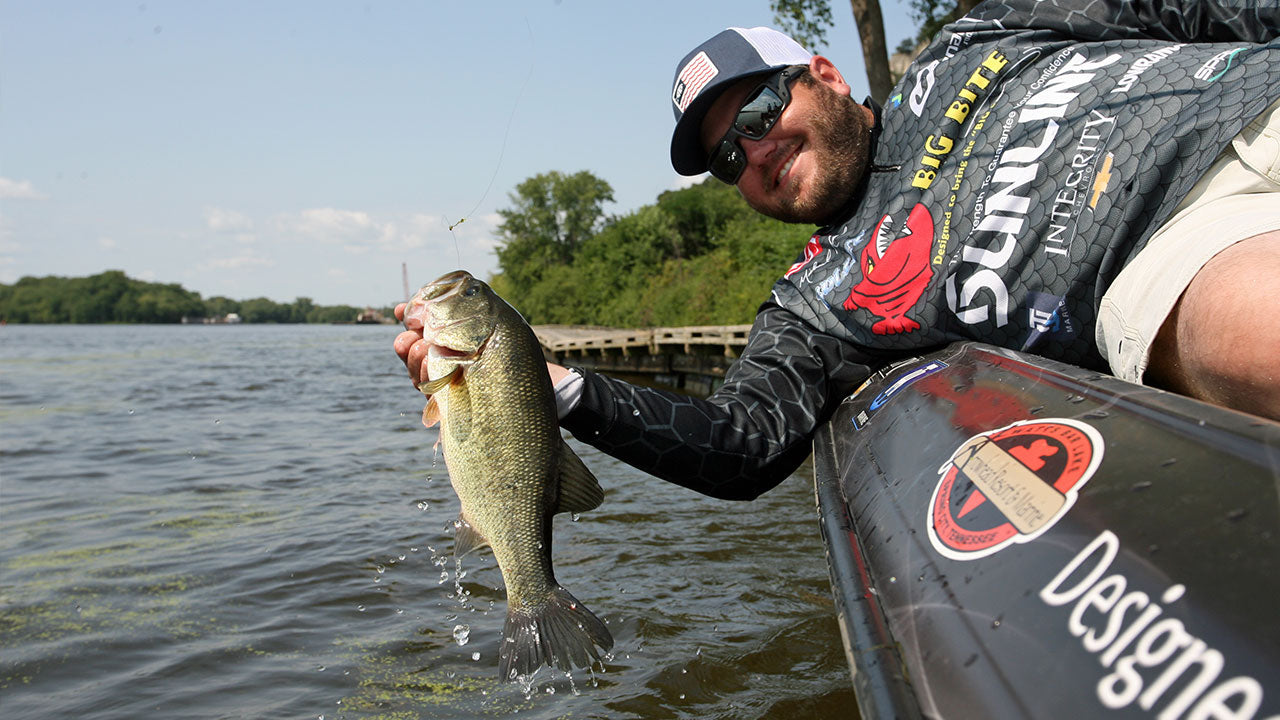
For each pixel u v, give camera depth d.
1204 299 1.61
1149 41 2.12
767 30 2.62
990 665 1.05
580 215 60.75
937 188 2.25
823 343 2.51
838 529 1.85
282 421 11.22
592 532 4.91
